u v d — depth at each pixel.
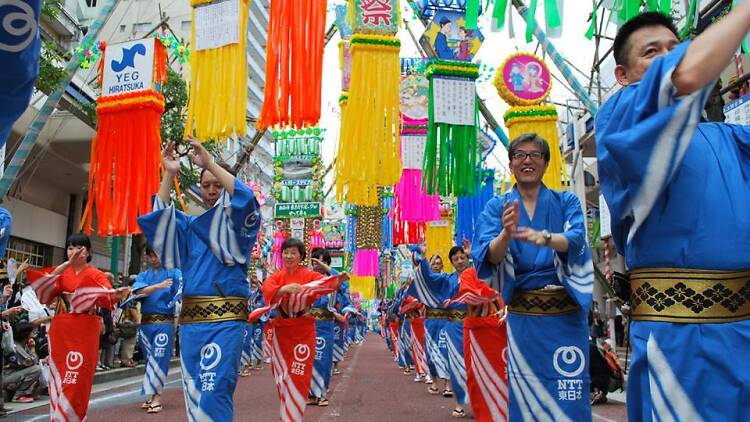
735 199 2.12
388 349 25.80
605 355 9.62
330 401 9.12
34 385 8.91
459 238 10.41
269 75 6.71
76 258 5.59
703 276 2.10
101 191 7.50
